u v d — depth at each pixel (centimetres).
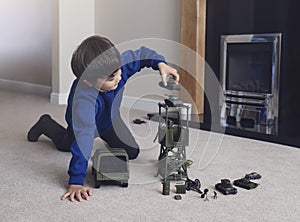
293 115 254
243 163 181
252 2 270
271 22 261
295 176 162
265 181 156
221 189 143
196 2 296
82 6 413
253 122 270
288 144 219
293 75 252
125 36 382
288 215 123
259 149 208
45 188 145
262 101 270
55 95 403
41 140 224
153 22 348
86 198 135
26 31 502
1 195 138
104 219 119
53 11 405
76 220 118
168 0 332
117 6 389
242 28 278
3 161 180
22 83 522
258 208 129
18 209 126
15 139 226
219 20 292
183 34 308
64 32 401
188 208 128
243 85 283
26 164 176
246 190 145
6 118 301
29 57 503
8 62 543
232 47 286
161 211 125
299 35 246
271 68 264
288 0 251
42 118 212
